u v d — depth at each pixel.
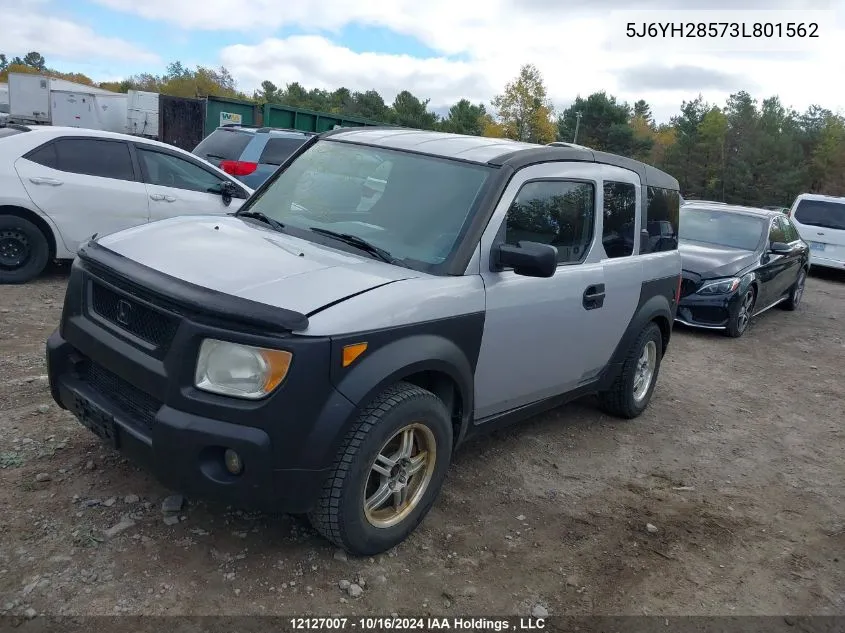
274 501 3.00
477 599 3.27
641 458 5.12
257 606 3.01
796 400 7.03
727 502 4.58
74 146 7.71
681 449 5.39
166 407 2.96
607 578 3.56
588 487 4.54
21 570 3.04
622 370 5.45
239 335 2.88
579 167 4.59
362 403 3.07
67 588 2.96
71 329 3.50
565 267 4.42
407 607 3.14
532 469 4.69
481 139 4.57
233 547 3.36
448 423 3.58
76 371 3.58
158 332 3.08
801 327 10.95
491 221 3.82
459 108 68.88
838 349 9.57
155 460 2.99
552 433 5.37
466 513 4.00
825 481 5.09
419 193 3.99
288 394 2.89
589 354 4.82
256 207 4.47
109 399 3.32
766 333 10.19
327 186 4.32
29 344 5.82
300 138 11.71
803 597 3.61
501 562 3.57
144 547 3.28
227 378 2.91
